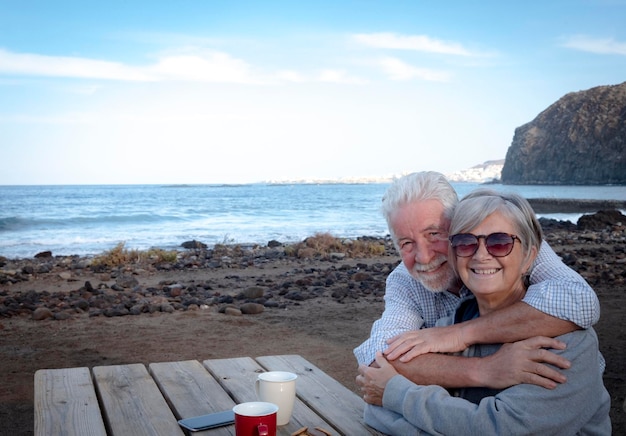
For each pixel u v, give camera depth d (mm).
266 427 2174
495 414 2168
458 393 2451
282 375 2658
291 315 8305
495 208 2295
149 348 6613
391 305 2787
